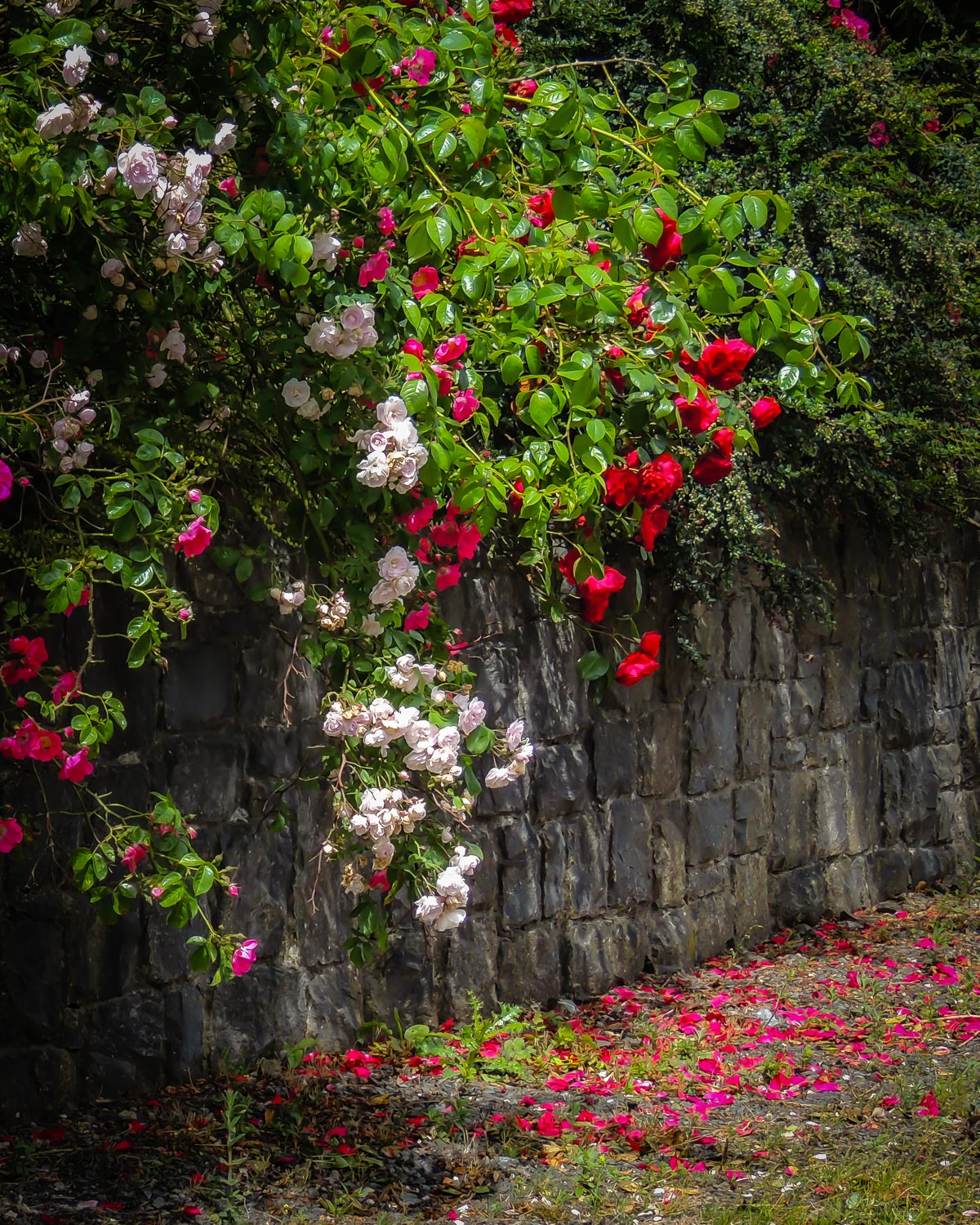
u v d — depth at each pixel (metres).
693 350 3.74
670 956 6.18
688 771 6.28
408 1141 4.14
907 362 7.03
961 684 8.30
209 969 4.50
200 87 3.16
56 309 3.31
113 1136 4.00
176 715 4.38
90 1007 4.21
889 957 6.59
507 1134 4.23
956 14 9.06
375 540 3.54
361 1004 4.95
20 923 4.03
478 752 3.57
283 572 4.64
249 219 3.00
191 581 4.39
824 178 6.81
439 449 3.14
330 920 4.86
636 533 5.09
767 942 6.78
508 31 4.16
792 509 6.83
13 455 3.24
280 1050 4.71
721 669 6.45
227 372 3.59
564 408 3.77
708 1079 4.92
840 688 7.29
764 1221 3.64
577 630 5.71
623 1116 4.48
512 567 5.40
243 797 4.60
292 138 3.16
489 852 5.36
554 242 3.64
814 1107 4.66
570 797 5.68
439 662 3.73
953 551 8.22
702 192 6.36
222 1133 4.07
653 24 6.67
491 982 5.37
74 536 3.37
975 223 7.75
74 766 3.19
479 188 3.45
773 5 6.82
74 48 2.70
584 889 5.77
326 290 3.25
